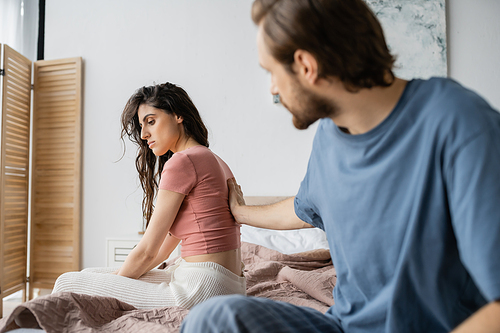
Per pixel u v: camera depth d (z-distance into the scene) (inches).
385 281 27.1
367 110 26.7
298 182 119.0
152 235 48.3
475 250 19.6
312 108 26.8
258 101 121.6
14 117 117.1
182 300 44.9
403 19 114.5
